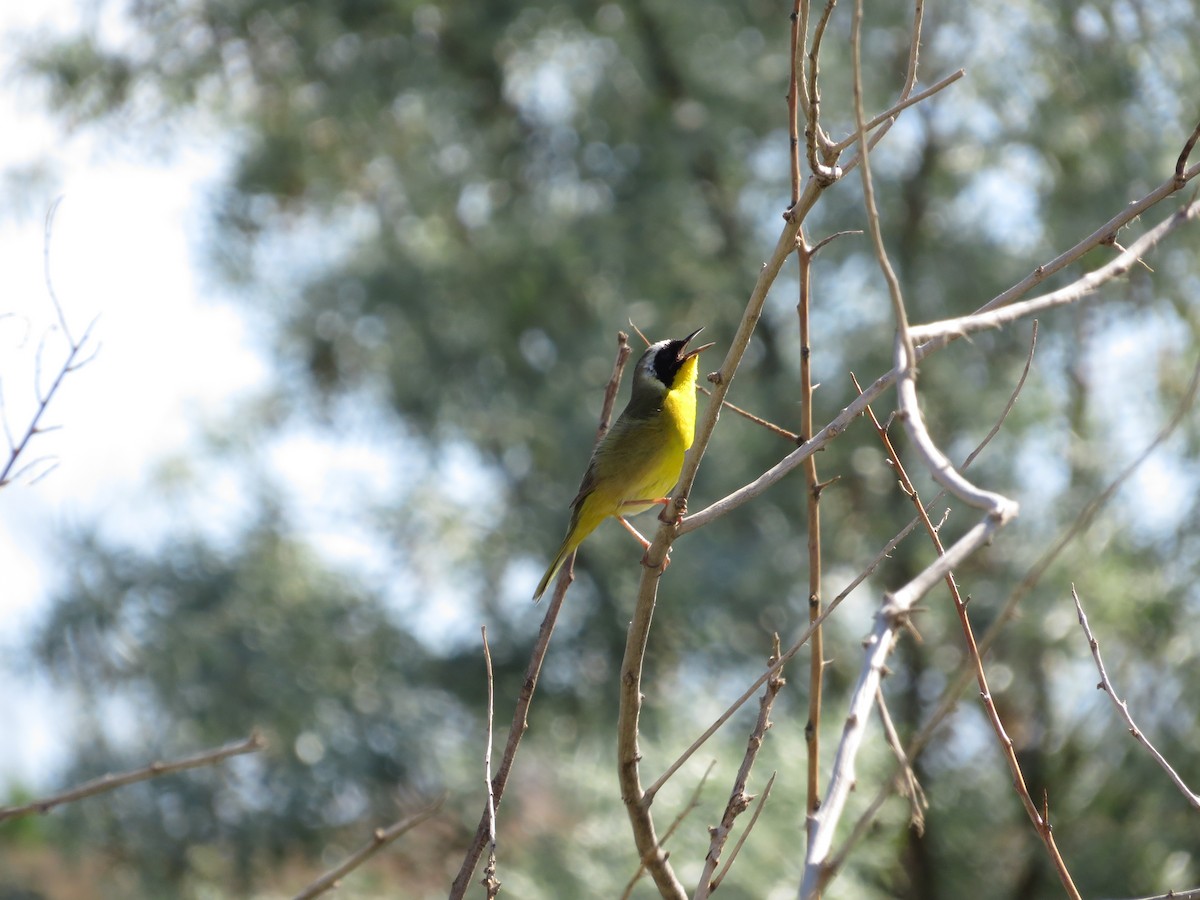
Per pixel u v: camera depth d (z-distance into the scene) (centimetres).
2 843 1656
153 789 1620
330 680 1720
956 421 1505
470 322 1784
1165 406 1380
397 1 1802
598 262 1692
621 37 1683
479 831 444
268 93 1881
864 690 283
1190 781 1259
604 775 1198
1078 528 258
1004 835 1481
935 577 285
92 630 1619
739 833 1072
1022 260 1518
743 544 1541
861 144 321
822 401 1540
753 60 1656
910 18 1540
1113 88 1491
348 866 408
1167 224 392
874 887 1304
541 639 482
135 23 1797
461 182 1811
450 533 1775
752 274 1638
